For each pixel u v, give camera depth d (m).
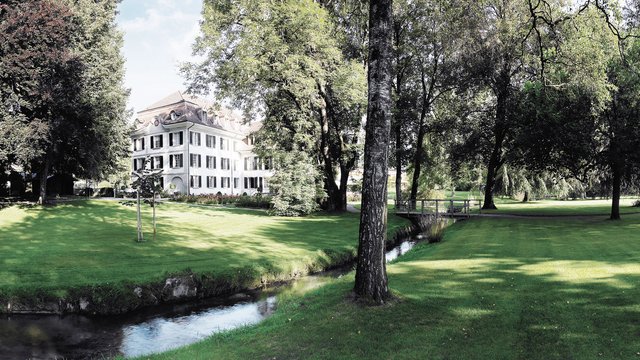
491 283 9.20
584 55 17.22
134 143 59.44
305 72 24.67
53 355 8.16
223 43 24.98
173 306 11.35
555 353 5.50
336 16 14.23
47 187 41.81
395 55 31.00
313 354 5.90
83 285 11.12
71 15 28.30
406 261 13.20
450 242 16.92
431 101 33.41
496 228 20.98
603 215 27.00
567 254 12.58
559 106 22.53
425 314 7.14
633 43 19.42
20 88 26.80
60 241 16.86
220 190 60.69
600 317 6.65
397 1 28.31
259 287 13.10
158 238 18.23
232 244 17.34
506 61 27.89
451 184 51.69
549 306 7.34
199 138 55.88
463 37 25.47
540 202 46.47
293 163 30.00
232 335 7.24
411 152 34.28
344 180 32.84
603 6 11.80
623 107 21.66
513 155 27.08
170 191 52.41
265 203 37.38
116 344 8.73
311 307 7.89
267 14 23.33
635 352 5.37
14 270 12.26
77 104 28.59
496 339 6.04
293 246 17.27
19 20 25.34
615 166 23.00
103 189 51.00
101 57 33.78
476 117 33.94
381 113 7.58
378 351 5.82
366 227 7.76
